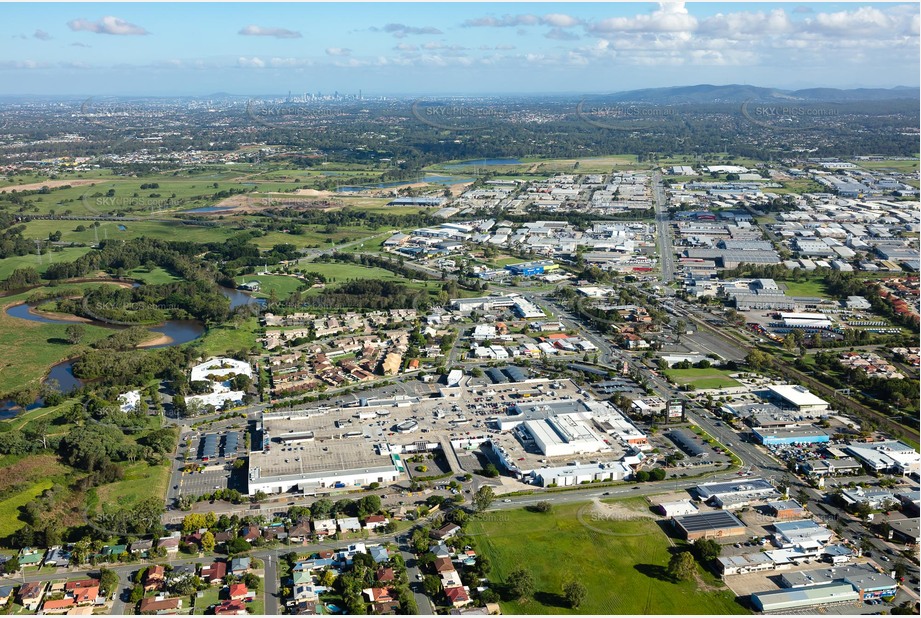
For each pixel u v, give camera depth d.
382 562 148.88
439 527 161.00
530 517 168.12
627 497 177.12
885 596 141.50
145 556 151.50
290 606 136.62
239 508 171.38
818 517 168.12
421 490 179.75
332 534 160.12
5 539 157.00
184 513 168.50
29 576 146.00
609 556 153.75
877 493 175.75
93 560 149.62
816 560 152.50
